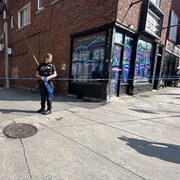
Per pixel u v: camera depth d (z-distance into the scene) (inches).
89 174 95.5
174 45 510.0
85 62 305.3
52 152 117.3
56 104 252.5
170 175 96.4
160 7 365.4
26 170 97.3
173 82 560.4
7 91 421.7
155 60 392.5
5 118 181.2
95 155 115.4
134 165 105.3
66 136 142.9
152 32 327.3
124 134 151.4
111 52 258.1
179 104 274.7
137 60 327.3
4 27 561.3
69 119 185.6
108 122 180.4
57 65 363.3
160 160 112.0
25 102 265.9
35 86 434.0
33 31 440.8
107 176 94.1
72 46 327.6
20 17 507.5
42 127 160.4
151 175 95.9
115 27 256.7
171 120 194.1
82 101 277.9
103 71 272.1
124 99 290.7
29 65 470.6
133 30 290.2
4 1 538.6
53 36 371.2
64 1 334.0
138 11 293.3
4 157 109.4
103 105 248.8
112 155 116.1
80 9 301.7
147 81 385.7
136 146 130.1
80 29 304.2
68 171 97.7
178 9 539.8
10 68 580.4
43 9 394.6
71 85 331.0
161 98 321.7
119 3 249.0
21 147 122.3
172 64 541.0
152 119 195.2
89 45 296.0
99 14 270.4
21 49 506.0
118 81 294.5
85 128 161.8
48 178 91.4
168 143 137.3
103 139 139.9
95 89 284.5
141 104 264.5
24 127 157.6
